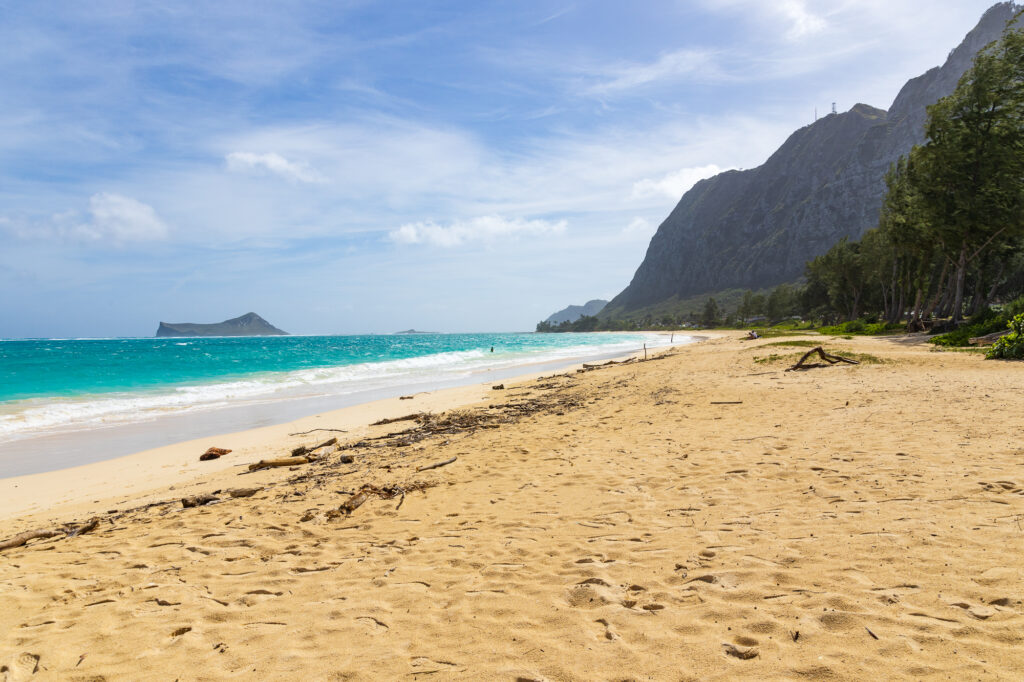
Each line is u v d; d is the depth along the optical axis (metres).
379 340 126.19
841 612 3.20
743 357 23.88
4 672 3.35
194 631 3.78
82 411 17.61
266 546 5.50
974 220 33.31
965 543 3.88
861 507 4.92
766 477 6.31
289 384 25.92
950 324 31.97
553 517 5.70
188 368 35.41
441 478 7.99
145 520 6.86
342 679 3.05
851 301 77.19
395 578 4.46
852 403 10.21
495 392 20.72
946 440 6.96
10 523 7.39
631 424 10.84
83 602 4.38
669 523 5.16
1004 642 2.70
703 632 3.20
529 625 3.50
